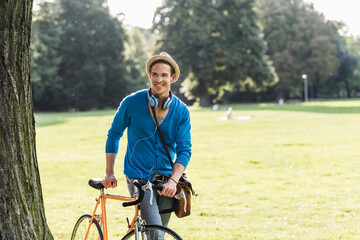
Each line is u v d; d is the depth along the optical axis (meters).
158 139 3.74
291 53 78.56
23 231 3.52
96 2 64.06
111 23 63.72
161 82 3.64
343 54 85.56
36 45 57.19
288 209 7.52
